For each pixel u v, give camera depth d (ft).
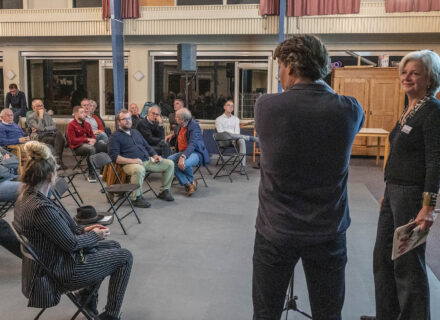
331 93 4.76
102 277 7.46
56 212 6.84
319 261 4.88
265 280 5.02
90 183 20.95
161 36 30.50
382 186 20.90
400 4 26.50
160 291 9.66
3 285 9.87
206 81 31.19
